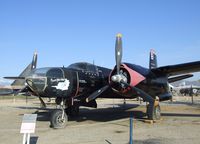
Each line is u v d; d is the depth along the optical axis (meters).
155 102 13.27
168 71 14.56
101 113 18.05
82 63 13.54
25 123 7.21
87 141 8.71
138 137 9.30
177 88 64.75
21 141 8.85
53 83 11.62
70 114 15.51
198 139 8.90
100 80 13.98
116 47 12.56
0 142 8.73
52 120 11.48
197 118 14.87
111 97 14.34
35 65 16.66
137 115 16.64
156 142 8.45
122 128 11.45
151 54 19.03
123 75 12.96
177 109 21.33
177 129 10.99
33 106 26.16
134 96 13.55
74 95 12.70
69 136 9.62
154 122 13.09
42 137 9.45
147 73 13.68
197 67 13.83
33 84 11.67
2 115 17.42
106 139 9.00
